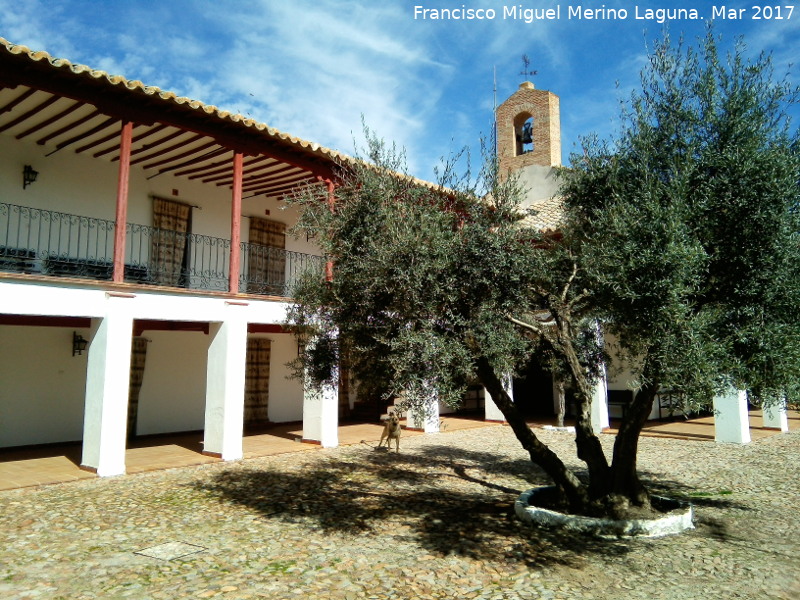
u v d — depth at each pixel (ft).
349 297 20.85
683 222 17.90
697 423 54.80
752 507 25.44
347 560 18.92
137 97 31.37
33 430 38.73
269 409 52.90
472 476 32.60
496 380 23.65
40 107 32.07
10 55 26.45
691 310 17.25
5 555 19.06
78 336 40.96
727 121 19.08
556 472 23.72
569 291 24.14
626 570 17.99
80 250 39.68
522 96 73.92
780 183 17.76
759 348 17.46
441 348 17.72
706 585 16.80
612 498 22.62
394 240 19.30
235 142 36.47
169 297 33.35
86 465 31.50
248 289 49.49
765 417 49.93
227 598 15.98
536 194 66.69
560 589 16.56
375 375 21.38
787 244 17.80
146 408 44.45
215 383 36.58
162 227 44.50
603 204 21.89
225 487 28.86
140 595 16.17
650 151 20.56
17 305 27.91
